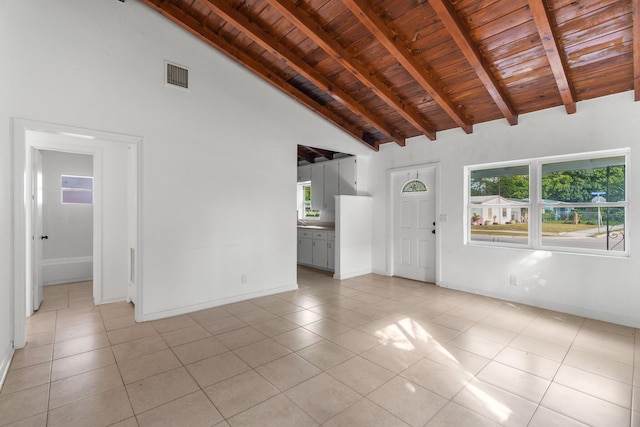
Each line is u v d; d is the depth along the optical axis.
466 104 3.91
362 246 5.63
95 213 3.85
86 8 2.90
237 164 3.94
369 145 5.50
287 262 4.50
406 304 3.88
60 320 3.30
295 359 2.47
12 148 2.54
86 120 2.89
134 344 2.73
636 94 3.02
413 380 2.18
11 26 2.54
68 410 1.84
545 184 3.80
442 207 4.71
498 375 2.24
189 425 1.73
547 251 3.71
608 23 2.46
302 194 7.61
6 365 2.28
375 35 2.81
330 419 1.78
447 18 2.49
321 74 3.87
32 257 3.52
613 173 3.32
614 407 1.88
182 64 3.48
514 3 2.44
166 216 3.38
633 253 3.12
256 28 3.23
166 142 3.38
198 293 3.63
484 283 4.25
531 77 3.21
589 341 2.79
